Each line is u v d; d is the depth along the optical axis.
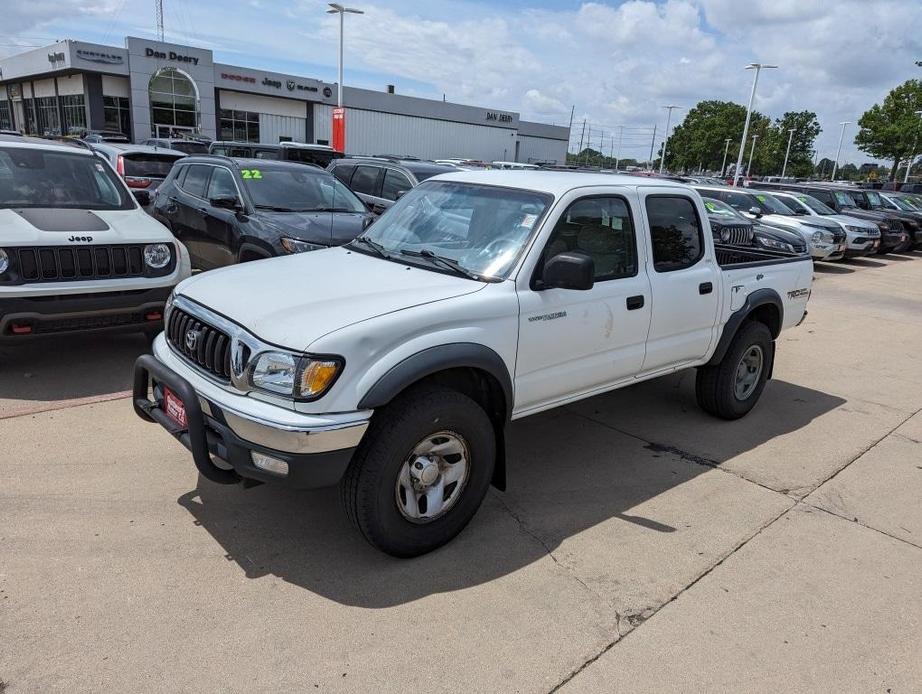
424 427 3.16
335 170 12.28
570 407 5.69
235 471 3.19
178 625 2.79
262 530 3.53
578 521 3.85
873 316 10.58
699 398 5.47
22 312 5.04
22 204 5.74
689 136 110.06
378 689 2.53
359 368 2.96
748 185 22.53
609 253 4.12
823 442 5.24
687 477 4.49
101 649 2.63
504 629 2.90
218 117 41.78
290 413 2.90
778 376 7.00
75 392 5.21
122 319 5.57
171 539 3.39
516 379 3.62
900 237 18.91
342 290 3.40
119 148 13.69
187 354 3.49
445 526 3.43
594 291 3.95
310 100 44.59
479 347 3.33
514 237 3.74
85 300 5.29
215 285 3.62
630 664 2.74
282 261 4.05
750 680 2.70
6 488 3.75
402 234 4.21
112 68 36.84
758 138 104.50
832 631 3.03
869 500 4.32
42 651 2.60
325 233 7.04
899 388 6.79
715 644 2.89
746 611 3.13
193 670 2.56
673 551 3.60
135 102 37.91
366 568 3.27
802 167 119.12
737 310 5.10
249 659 2.63
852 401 6.30
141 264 5.62
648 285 4.30
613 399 5.94
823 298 12.08
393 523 3.20
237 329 3.12
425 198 4.39
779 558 3.59
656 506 4.07
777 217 16.16
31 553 3.20
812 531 3.89
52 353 6.13
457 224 4.02
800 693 2.65
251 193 7.56
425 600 3.06
